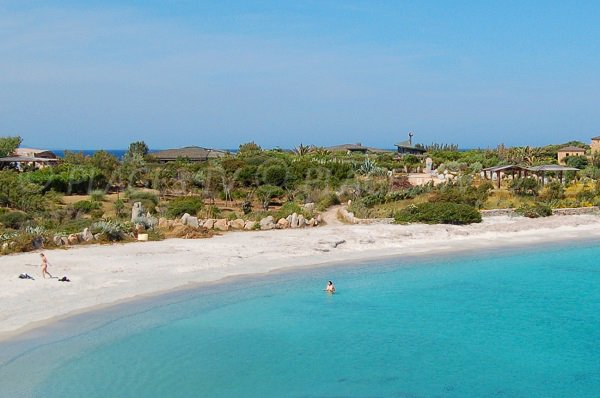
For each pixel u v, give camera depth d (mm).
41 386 19109
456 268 37688
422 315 27906
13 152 118375
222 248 40250
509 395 19828
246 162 79688
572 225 53219
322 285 32719
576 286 33562
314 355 22859
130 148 128500
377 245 43562
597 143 131750
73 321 25156
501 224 52375
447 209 52219
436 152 121938
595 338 25141
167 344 23281
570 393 20000
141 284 31156
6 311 25781
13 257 35406
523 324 26844
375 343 24234
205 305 28391
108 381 19766
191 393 19312
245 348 23312
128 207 58312
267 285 32375
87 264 34406
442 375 21312
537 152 117188
